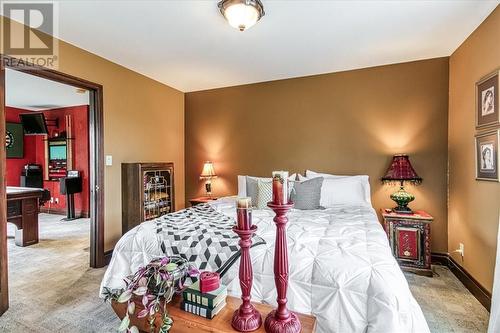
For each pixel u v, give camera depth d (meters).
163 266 1.20
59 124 5.87
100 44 2.70
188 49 2.84
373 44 2.73
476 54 2.39
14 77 3.72
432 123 3.10
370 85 3.37
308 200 2.85
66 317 1.96
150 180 3.45
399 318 1.19
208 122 4.31
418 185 3.15
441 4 2.04
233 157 4.14
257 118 3.98
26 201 3.70
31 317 1.96
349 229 1.94
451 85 2.96
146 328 1.25
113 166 3.16
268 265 1.52
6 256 2.05
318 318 1.34
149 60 3.13
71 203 5.42
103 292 1.85
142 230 1.98
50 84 4.04
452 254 2.91
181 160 4.40
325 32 2.47
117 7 2.06
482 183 2.26
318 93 3.62
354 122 3.44
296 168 3.75
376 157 3.34
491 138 2.12
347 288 1.32
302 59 3.12
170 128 4.14
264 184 2.96
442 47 2.80
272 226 2.05
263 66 3.34
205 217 2.32
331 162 3.56
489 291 2.12
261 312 1.19
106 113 3.06
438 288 2.44
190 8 2.09
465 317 1.97
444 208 3.05
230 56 3.03
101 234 2.96
